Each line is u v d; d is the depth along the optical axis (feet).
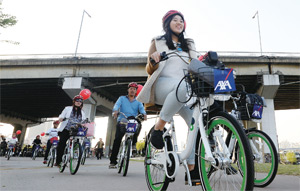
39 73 68.13
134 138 12.26
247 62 61.62
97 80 68.90
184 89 5.50
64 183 8.51
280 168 14.99
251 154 3.84
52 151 17.89
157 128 6.42
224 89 4.25
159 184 6.64
